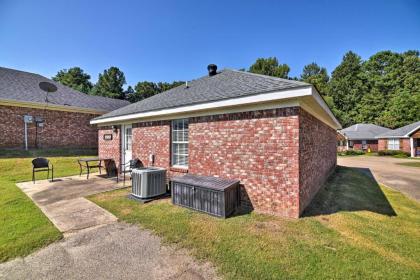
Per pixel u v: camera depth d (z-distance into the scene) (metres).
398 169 13.16
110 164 9.95
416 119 31.09
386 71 41.19
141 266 2.73
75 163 11.73
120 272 2.61
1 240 3.36
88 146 15.72
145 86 41.38
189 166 6.35
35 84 15.05
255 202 4.92
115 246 3.23
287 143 4.47
